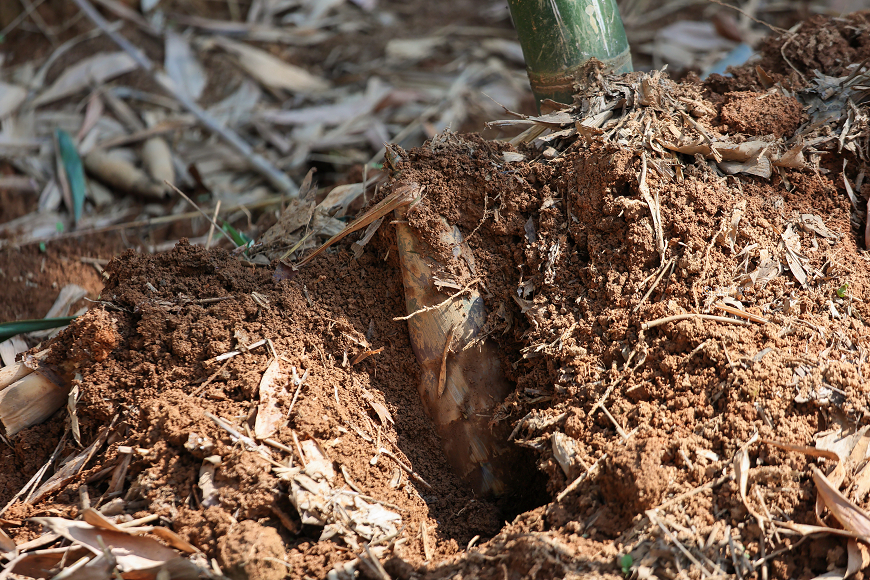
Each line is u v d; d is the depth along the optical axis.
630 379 2.66
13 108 3.71
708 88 2.83
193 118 3.73
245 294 2.74
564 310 2.70
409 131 3.71
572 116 2.76
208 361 2.69
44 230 3.18
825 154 2.76
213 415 2.66
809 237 2.71
